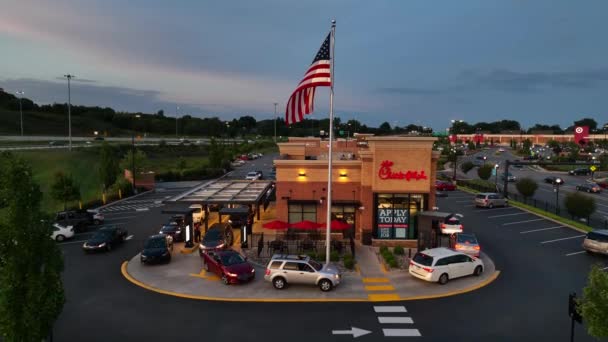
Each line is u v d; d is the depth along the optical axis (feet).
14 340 35.70
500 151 513.45
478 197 151.84
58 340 49.85
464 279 72.18
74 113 629.51
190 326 53.57
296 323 54.44
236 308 59.47
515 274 75.36
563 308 59.93
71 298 63.52
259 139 590.96
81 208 137.49
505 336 51.19
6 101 577.43
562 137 620.08
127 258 86.12
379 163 95.76
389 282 70.33
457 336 51.13
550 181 235.40
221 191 110.32
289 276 66.80
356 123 463.83
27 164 38.34
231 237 94.84
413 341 49.85
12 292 35.96
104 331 52.26
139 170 193.88
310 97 74.90
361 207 97.66
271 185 128.77
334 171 101.65
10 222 36.52
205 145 405.18
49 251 38.65
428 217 86.53
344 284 69.36
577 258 85.97
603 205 161.68
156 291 66.44
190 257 86.69
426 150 95.50
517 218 130.52
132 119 627.46
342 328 53.01
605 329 35.86
